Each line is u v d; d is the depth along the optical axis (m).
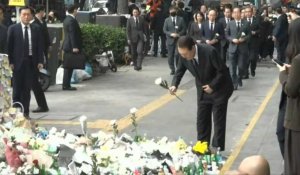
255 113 25.44
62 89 32.06
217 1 64.81
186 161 12.05
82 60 31.73
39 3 52.50
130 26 41.22
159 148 12.48
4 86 17.45
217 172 12.92
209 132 17.80
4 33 24.12
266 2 93.81
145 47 45.31
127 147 12.54
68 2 62.41
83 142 12.35
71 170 10.45
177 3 50.66
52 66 33.75
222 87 17.33
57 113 25.31
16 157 10.38
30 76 24.61
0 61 17.28
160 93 30.92
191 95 30.17
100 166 11.19
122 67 42.59
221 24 35.56
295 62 12.36
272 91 32.03
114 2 58.44
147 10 51.94
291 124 12.76
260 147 19.25
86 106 27.05
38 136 12.58
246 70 36.47
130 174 11.12
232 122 23.41
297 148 12.77
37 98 25.34
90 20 48.59
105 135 13.29
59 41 34.31
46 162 10.32
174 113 25.25
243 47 33.44
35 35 24.64
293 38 13.55
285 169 13.03
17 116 13.96
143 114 24.94
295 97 12.58
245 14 39.06
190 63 17.12
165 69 41.84
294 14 27.20
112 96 29.91
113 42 40.84
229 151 18.61
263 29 47.81
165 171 11.51
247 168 6.67
